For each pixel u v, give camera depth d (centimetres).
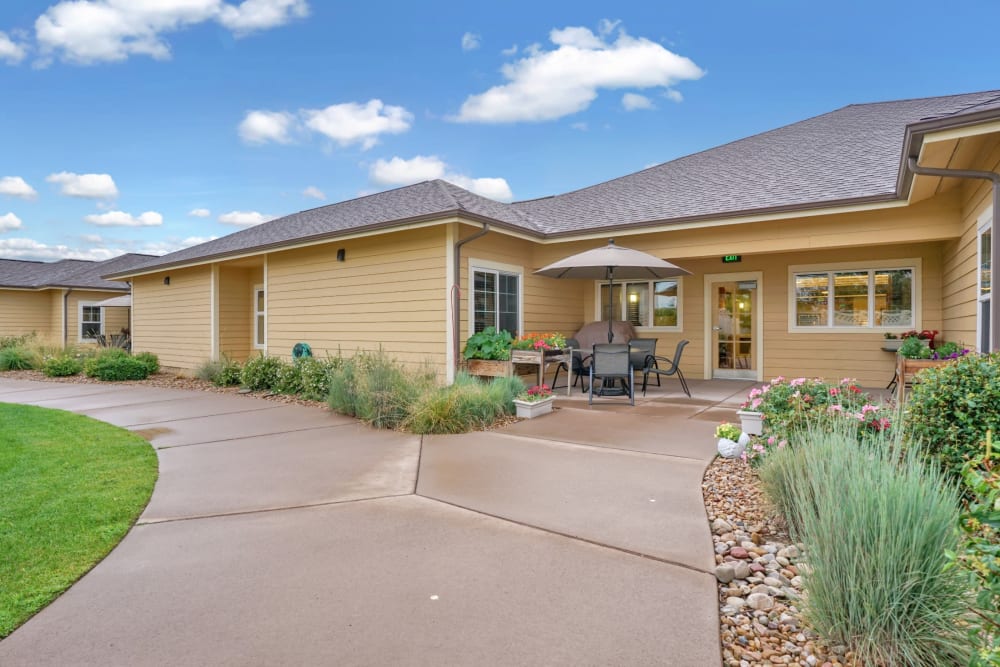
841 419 355
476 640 210
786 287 978
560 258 995
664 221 848
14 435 604
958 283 708
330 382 800
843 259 929
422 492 392
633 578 258
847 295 929
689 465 447
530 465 455
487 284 910
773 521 326
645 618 224
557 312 1093
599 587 250
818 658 199
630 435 557
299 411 756
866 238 734
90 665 198
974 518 155
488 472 438
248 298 1373
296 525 333
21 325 2092
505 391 675
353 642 210
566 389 923
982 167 522
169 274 1445
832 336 939
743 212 783
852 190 752
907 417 341
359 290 980
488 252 912
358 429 626
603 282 1151
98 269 2297
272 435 600
